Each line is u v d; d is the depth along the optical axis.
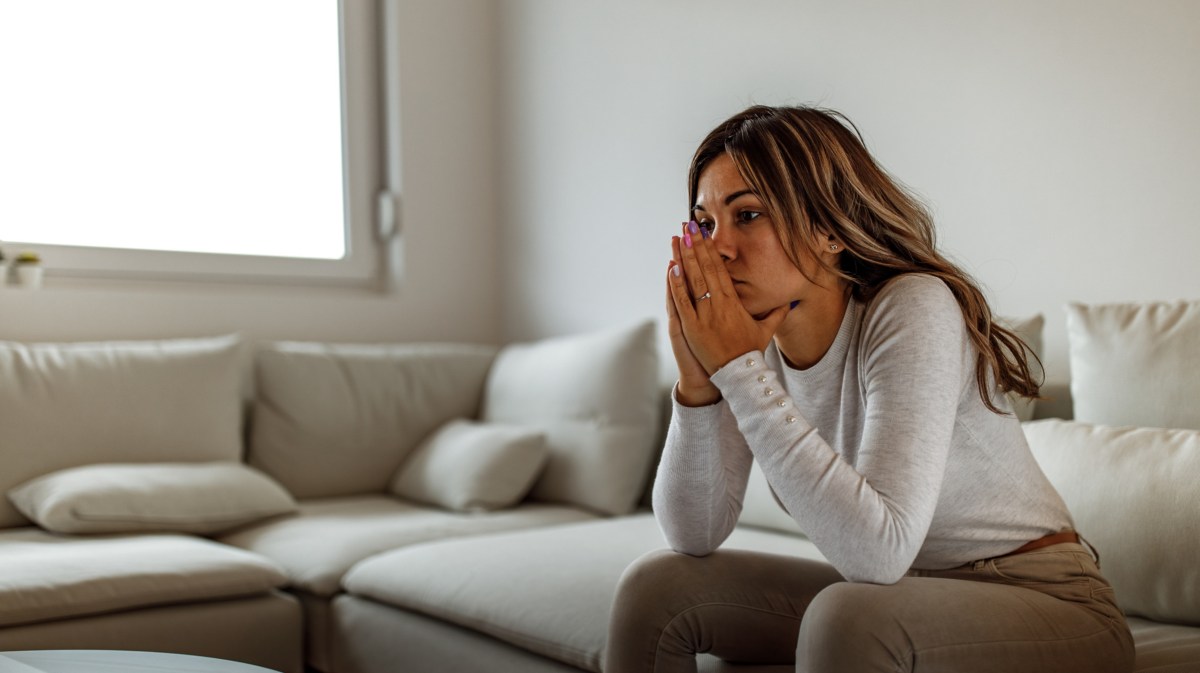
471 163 3.72
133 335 3.01
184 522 2.47
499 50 3.74
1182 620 1.53
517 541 2.21
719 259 1.28
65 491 2.37
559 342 3.06
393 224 3.55
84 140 3.07
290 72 3.44
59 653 1.43
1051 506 1.30
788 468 1.18
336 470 2.96
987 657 1.12
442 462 2.83
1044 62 2.23
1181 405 1.68
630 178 3.22
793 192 1.26
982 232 2.35
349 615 2.17
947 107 2.41
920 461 1.15
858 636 1.09
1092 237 2.16
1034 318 1.98
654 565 1.37
